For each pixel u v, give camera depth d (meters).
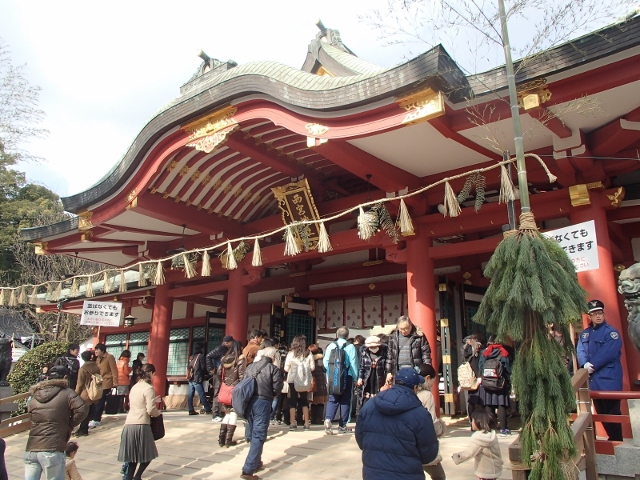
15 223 31.14
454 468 6.21
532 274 4.02
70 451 6.60
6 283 28.23
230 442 8.20
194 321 18.45
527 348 4.04
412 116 7.27
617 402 5.95
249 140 10.19
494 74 7.00
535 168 8.80
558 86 6.69
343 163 8.75
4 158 10.28
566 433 3.83
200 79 12.08
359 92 7.56
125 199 11.60
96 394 9.71
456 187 9.53
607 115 7.33
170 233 13.73
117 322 13.82
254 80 8.79
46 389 5.87
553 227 10.34
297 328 14.08
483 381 7.75
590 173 8.14
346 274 14.05
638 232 9.62
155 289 15.71
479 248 9.29
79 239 13.91
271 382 6.80
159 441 9.02
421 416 3.69
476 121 7.36
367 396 7.73
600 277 7.88
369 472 3.64
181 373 18.34
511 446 4.09
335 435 8.27
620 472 5.26
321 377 9.92
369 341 7.89
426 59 6.84
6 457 9.19
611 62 6.27
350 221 12.10
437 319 11.20
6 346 12.07
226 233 13.01
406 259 10.02
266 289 15.73
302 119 8.41
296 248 8.80
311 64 13.68
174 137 10.27
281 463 7.02
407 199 9.54
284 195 11.54
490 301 4.35
